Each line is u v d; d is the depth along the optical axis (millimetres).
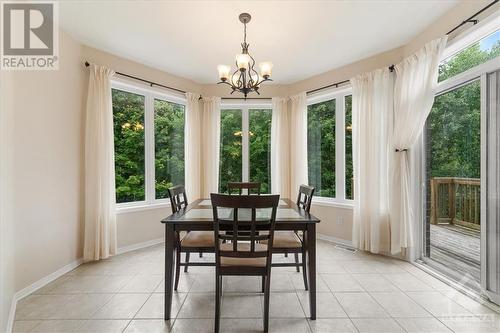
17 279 1936
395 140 2676
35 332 1543
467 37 2023
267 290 1560
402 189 2633
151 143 3393
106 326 1601
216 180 3795
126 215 3061
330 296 1980
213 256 2908
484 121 1906
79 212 2629
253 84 2211
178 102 3701
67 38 2488
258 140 4016
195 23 2338
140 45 2750
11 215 1817
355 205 3084
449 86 2240
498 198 1856
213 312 1762
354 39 2646
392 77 2807
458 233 2297
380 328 1585
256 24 2354
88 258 2635
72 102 2549
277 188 3797
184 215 1874
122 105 3145
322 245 3293
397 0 2039
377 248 2850
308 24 2361
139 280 2262
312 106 3818
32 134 2096
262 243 2031
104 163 2717
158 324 1622
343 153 3469
